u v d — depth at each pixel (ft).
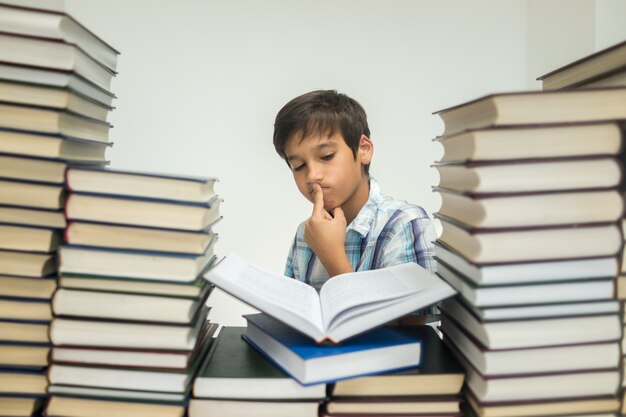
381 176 5.48
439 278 2.01
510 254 1.63
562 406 1.68
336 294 2.02
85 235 1.76
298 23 5.34
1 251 1.77
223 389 1.76
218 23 5.30
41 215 1.77
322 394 1.76
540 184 1.61
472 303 1.68
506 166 1.59
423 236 3.16
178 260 1.75
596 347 1.67
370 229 3.33
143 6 5.22
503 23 5.32
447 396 1.79
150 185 1.75
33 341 1.79
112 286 1.76
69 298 1.76
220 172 5.45
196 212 1.75
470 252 1.72
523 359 1.65
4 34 1.72
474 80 5.39
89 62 2.00
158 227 1.75
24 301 1.76
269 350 1.96
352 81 5.39
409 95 5.40
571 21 4.43
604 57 1.80
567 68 2.03
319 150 2.92
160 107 5.33
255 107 5.40
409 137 5.44
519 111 1.56
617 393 1.69
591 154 1.61
